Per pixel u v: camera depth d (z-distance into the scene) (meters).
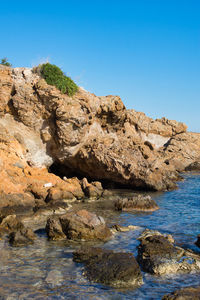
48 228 12.29
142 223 14.92
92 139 25.61
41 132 23.02
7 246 10.99
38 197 18.44
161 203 20.88
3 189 17.31
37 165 23.33
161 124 49.88
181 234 12.99
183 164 46.78
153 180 26.39
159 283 8.30
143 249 10.34
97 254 9.70
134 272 8.37
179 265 9.24
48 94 21.56
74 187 20.81
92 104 25.16
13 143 21.77
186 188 28.66
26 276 8.51
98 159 24.47
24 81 22.55
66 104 22.16
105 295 7.55
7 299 7.20
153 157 29.53
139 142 31.17
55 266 9.23
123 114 28.88
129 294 7.64
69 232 12.05
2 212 15.26
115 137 28.89
